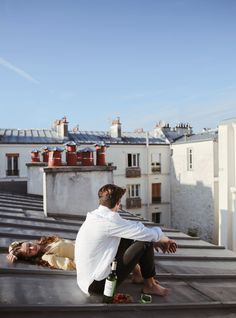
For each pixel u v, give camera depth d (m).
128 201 29.05
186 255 5.68
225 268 5.13
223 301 3.50
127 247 3.18
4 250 4.44
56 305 2.79
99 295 3.10
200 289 3.87
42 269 3.63
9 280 3.31
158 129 32.94
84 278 3.05
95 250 3.03
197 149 26.73
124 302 3.09
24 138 27.39
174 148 29.72
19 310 2.68
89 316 2.79
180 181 29.03
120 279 3.10
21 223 6.62
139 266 3.59
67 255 3.95
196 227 27.08
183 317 3.03
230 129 13.67
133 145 29.41
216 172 25.14
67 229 6.46
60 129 28.61
